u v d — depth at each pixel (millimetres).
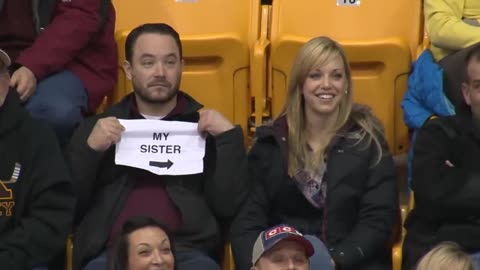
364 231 14969
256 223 15297
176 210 15281
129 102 15883
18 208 14719
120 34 17484
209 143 15578
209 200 15453
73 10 16859
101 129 15133
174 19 18156
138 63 15578
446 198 14633
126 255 12812
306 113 15562
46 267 14828
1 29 16953
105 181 15484
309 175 15281
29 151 14812
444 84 16359
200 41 17203
